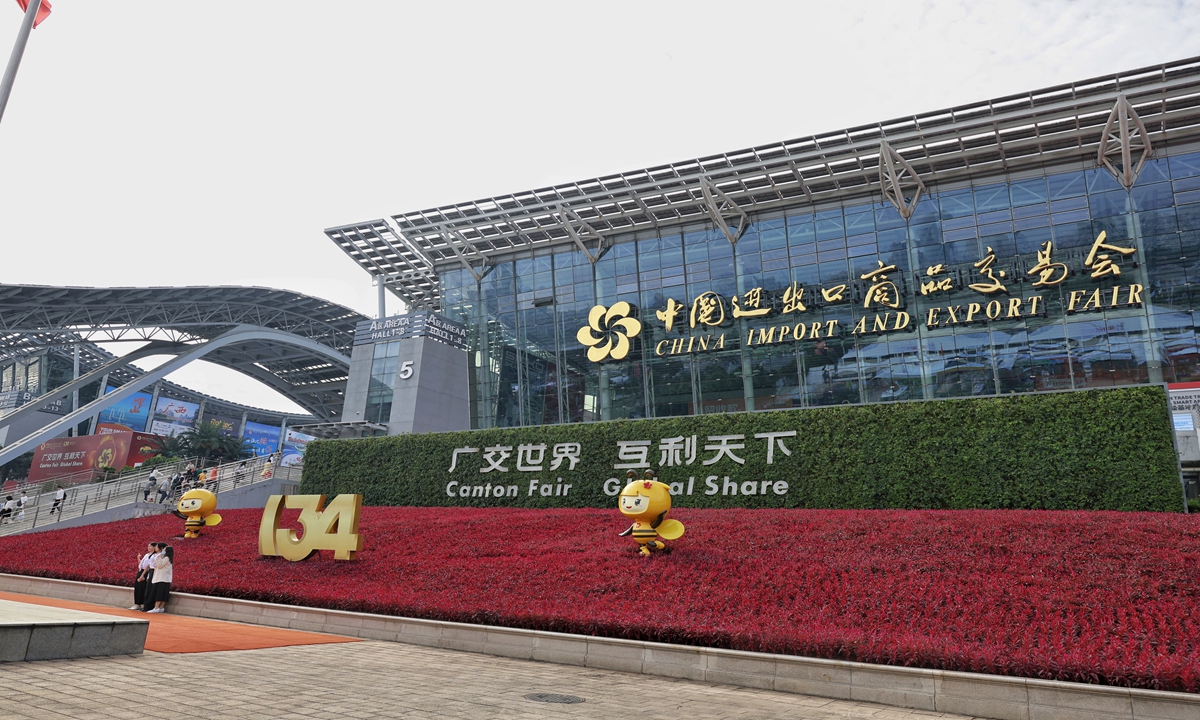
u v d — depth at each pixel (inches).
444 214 1824.6
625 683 412.2
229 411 4347.9
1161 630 410.3
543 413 1803.6
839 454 981.8
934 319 1508.4
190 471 1663.4
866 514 812.6
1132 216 1405.0
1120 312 1387.8
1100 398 861.8
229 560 812.0
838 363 1572.3
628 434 1146.0
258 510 1273.4
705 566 618.2
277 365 3878.0
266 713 293.7
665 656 445.1
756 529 748.6
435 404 2107.5
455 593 604.1
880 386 1530.5
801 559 615.5
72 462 2758.4
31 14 619.8
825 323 1589.6
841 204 1626.5
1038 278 1441.9
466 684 385.1
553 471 1186.6
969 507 890.7
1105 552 564.4
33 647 369.1
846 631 435.8
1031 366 1430.9
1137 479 821.2
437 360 2144.4
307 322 3425.2
